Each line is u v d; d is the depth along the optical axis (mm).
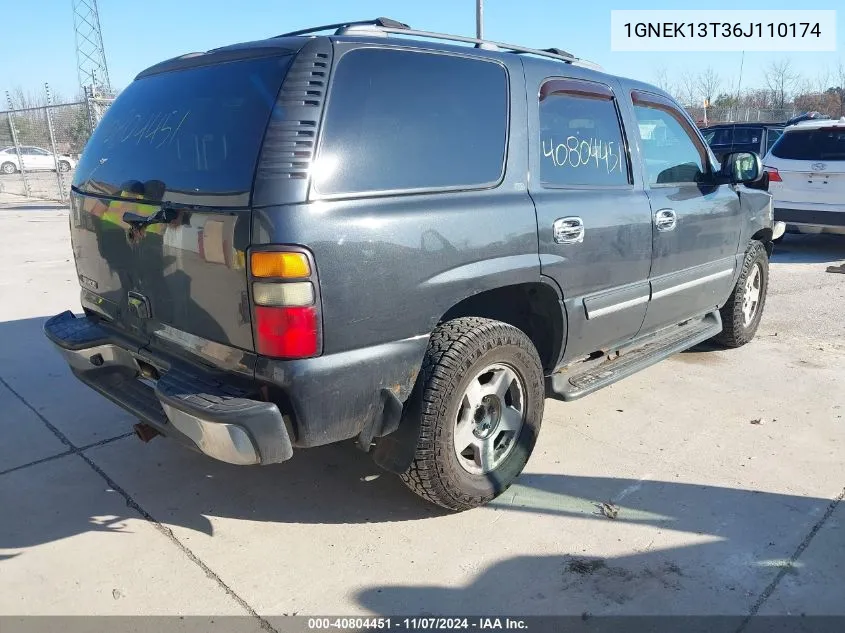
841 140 8727
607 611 2520
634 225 3682
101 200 3043
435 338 2838
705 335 4707
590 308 3492
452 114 2902
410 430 2809
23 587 2660
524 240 3053
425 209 2695
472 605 2555
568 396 3492
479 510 3162
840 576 2701
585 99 3566
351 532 3010
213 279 2516
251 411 2387
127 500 3271
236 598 2600
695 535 2961
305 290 2369
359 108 2598
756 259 5238
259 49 2688
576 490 3320
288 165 2389
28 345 5535
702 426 4020
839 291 7379
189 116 2746
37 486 3395
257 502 3250
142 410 2945
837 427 4012
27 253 9578
